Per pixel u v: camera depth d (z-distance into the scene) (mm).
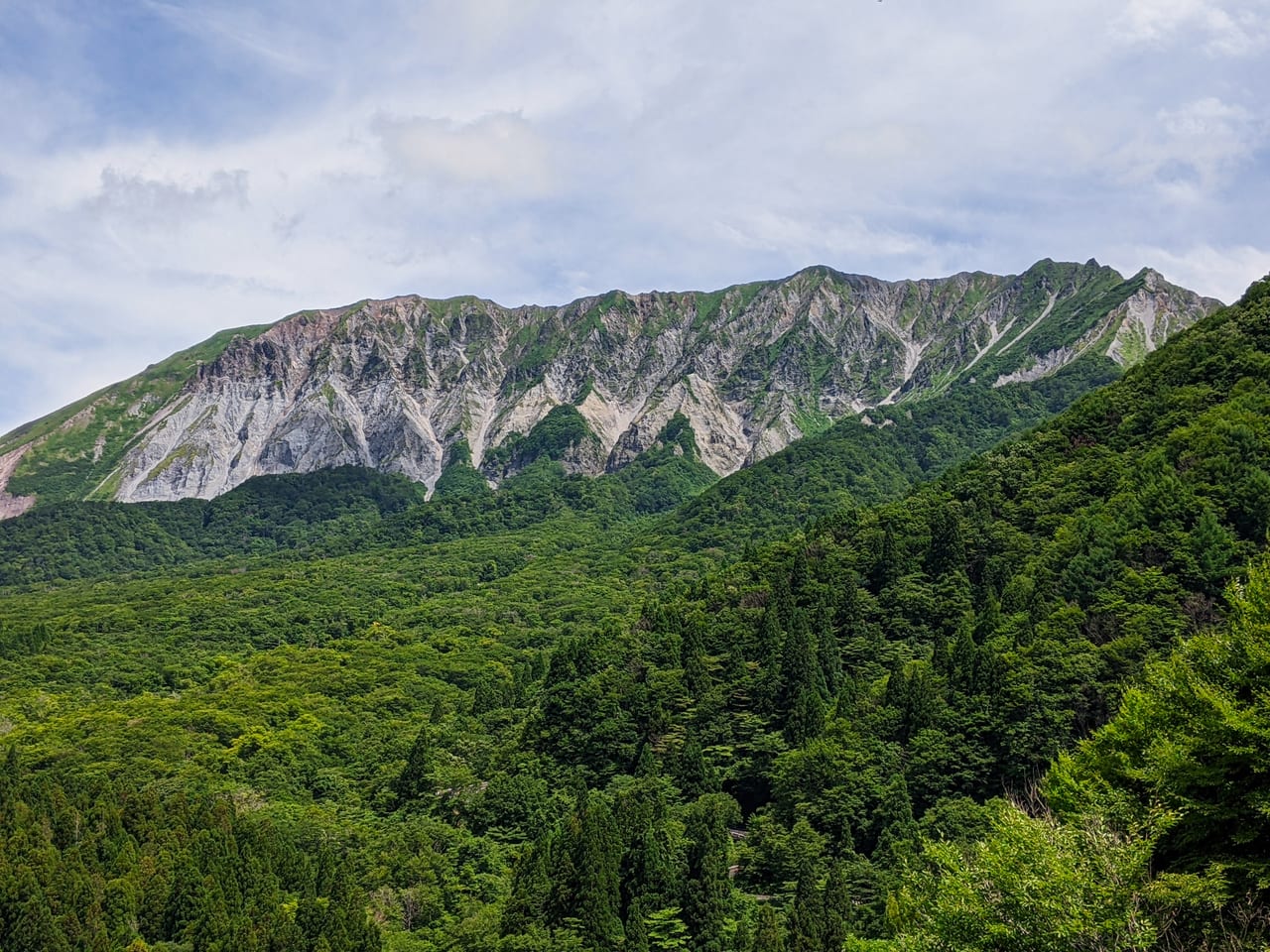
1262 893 41688
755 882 85500
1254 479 107250
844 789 89375
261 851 101188
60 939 87750
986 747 91188
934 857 45406
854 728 99312
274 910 92312
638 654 126000
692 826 86250
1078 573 108125
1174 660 50281
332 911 86188
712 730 108812
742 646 120062
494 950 79875
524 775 110938
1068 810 50031
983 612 112938
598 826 83500
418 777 121562
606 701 115562
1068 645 95625
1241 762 43438
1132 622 94750
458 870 100375
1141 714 50312
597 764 112062
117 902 92000
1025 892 38750
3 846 97312
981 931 39750
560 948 76125
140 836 103625
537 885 83250
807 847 84000
